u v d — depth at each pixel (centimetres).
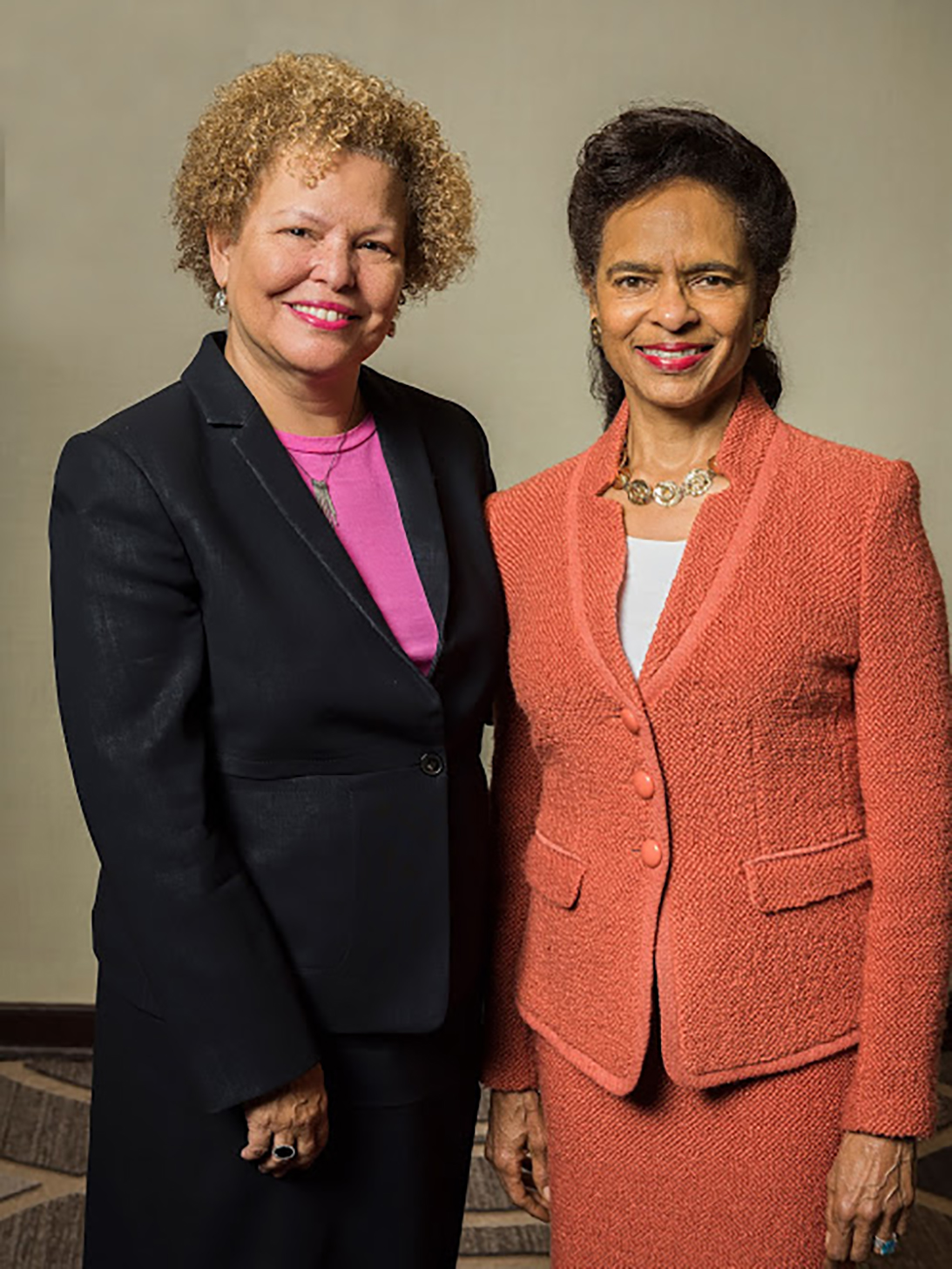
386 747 160
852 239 321
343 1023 161
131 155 314
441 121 315
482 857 171
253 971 153
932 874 148
